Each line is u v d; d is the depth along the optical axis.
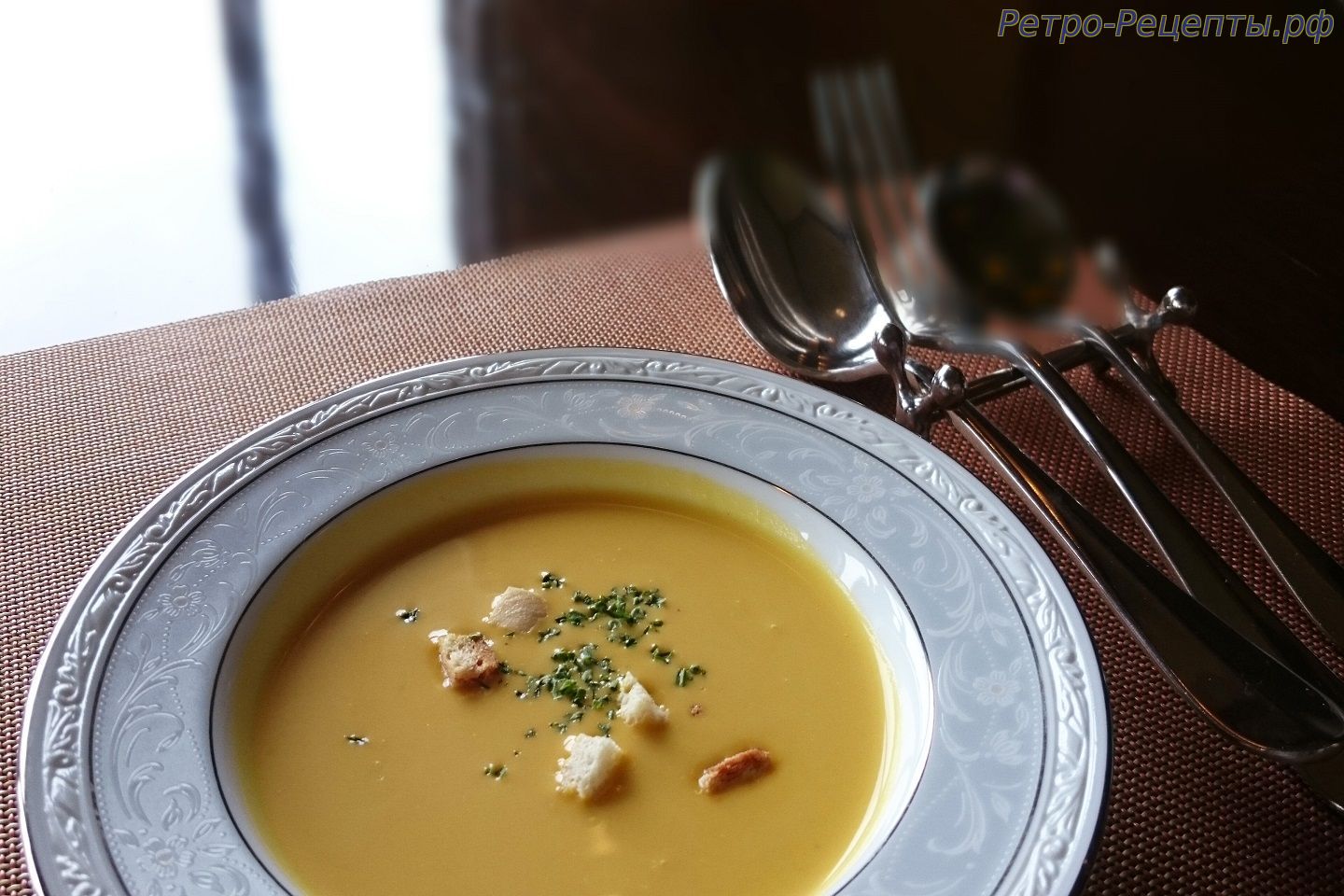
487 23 0.88
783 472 0.42
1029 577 0.38
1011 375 0.46
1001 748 0.35
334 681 0.40
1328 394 0.51
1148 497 0.41
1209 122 0.70
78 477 0.44
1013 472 0.41
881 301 0.48
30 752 0.34
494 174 0.71
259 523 0.40
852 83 0.54
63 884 0.33
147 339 0.49
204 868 0.34
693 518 0.44
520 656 0.41
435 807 0.37
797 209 0.50
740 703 0.40
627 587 0.42
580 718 0.39
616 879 0.36
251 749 0.38
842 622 0.41
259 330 0.50
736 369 0.44
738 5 0.92
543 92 0.81
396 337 0.49
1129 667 0.40
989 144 0.71
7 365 0.48
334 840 0.37
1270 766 0.37
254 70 0.80
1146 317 0.47
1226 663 0.37
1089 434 0.42
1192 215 0.62
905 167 0.53
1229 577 0.39
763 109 0.81
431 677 0.40
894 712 0.39
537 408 0.43
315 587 0.41
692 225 0.55
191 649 0.38
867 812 0.37
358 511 0.41
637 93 0.82
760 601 0.42
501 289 0.52
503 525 0.43
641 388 0.44
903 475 0.42
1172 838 0.36
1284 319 0.55
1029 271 0.50
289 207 0.64
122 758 0.35
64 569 0.41
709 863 0.37
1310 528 0.43
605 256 0.54
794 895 0.36
